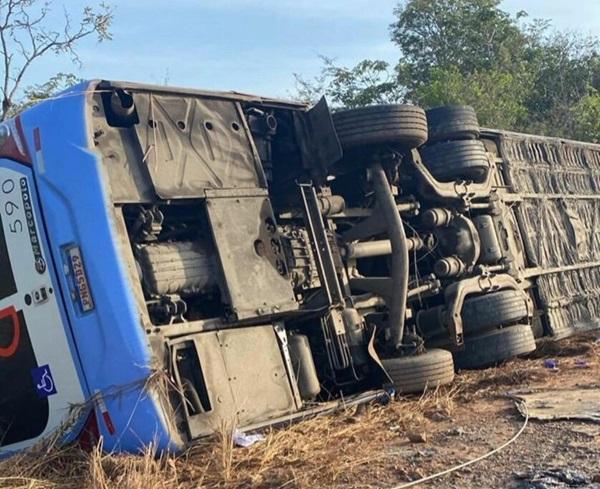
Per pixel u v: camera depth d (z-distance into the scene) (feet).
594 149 44.34
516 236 34.83
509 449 17.56
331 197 26.22
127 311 18.53
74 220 19.21
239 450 18.28
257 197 22.12
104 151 19.74
